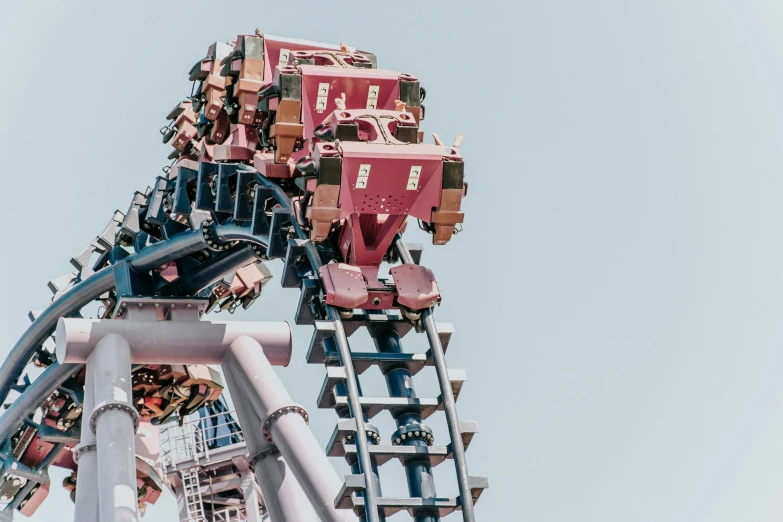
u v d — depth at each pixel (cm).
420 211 2103
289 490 2317
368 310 2186
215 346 2414
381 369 2112
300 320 2214
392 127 2153
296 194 2356
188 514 3569
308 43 2508
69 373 2797
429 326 2111
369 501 1877
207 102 2583
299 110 2211
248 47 2434
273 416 2253
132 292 2641
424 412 2038
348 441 2023
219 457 3597
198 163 2578
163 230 2677
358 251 2169
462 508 1912
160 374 2770
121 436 2228
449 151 2083
